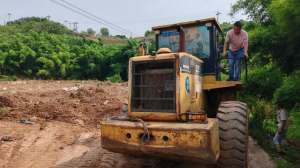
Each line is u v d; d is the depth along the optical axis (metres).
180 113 5.91
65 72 38.34
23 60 37.44
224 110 6.10
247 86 10.88
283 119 9.61
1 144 9.07
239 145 5.79
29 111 11.96
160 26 7.59
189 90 6.33
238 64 7.85
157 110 6.08
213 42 7.33
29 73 37.53
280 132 9.68
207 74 7.30
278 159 8.89
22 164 7.99
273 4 8.78
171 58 6.08
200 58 7.38
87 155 8.42
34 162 8.10
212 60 7.31
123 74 38.16
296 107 9.69
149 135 5.60
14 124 10.69
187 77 6.29
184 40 7.16
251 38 10.43
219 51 7.81
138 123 5.79
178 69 6.03
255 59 11.18
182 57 6.14
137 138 5.70
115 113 12.23
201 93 7.09
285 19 8.33
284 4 8.15
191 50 7.45
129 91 6.38
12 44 39.12
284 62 10.09
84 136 9.95
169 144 5.47
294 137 10.11
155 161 7.61
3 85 23.28
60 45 42.81
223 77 8.33
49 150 8.84
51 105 12.55
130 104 6.32
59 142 9.41
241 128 5.86
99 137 9.85
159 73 6.18
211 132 5.34
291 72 10.00
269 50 10.39
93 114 12.20
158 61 6.18
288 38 9.09
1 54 36.94
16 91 18.47
